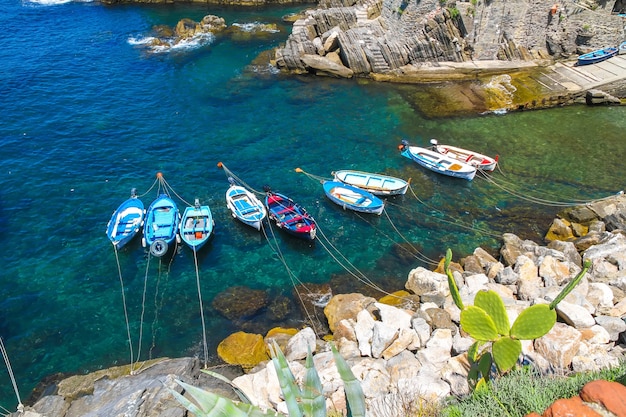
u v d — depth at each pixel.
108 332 24.31
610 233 28.05
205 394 6.79
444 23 50.41
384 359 19.67
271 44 60.59
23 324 24.53
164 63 54.28
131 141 40.31
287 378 7.24
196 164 37.88
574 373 13.78
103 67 52.50
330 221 32.44
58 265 28.22
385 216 32.88
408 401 13.82
